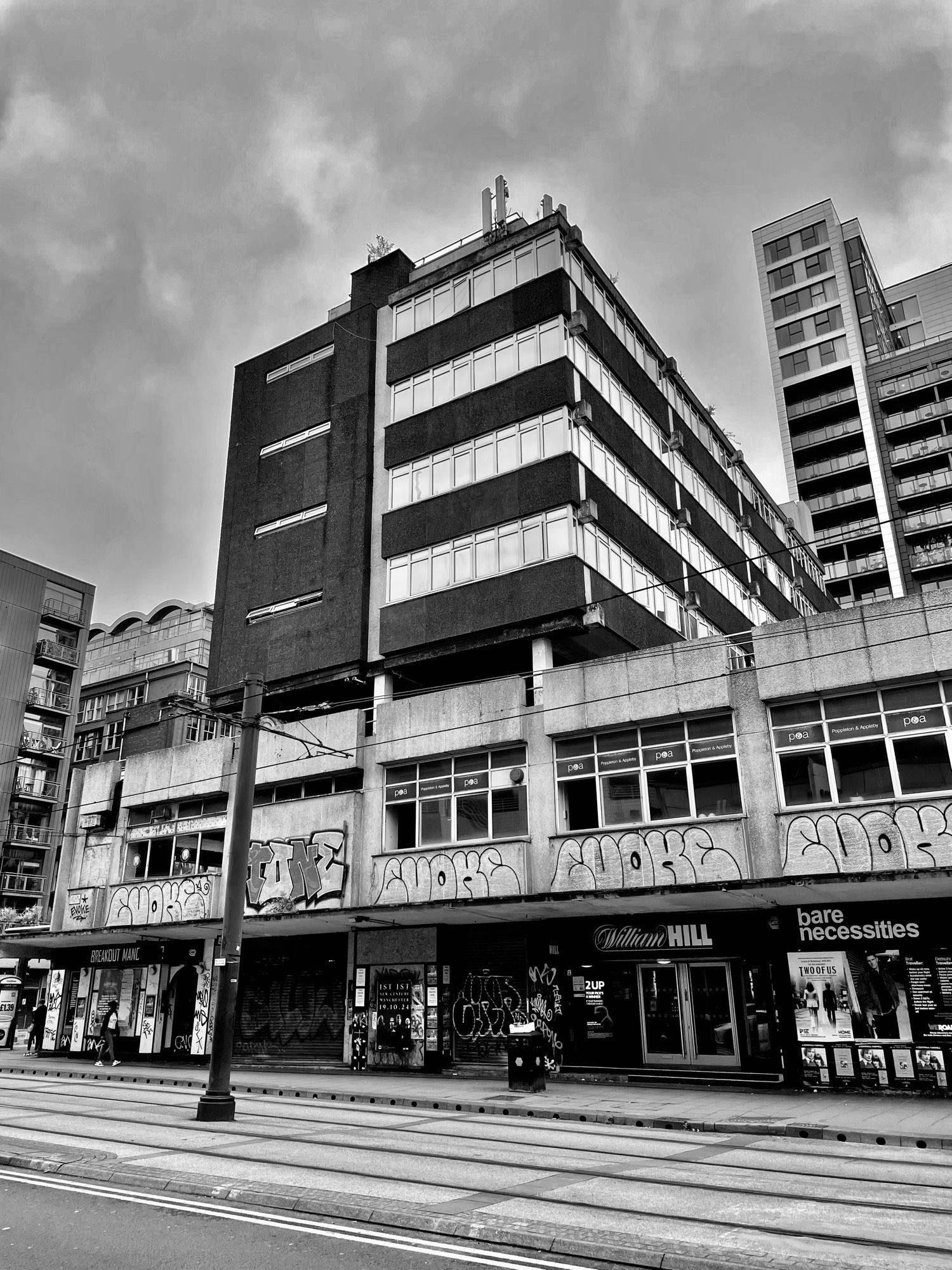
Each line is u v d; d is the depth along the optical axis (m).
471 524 25.83
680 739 20.47
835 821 17.83
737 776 19.55
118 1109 15.57
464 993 22.98
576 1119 14.78
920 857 16.86
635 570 27.36
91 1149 10.64
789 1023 18.62
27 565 56.84
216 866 27.59
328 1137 12.05
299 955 26.39
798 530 63.25
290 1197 8.00
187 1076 22.53
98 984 31.08
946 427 66.00
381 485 28.64
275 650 29.14
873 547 66.69
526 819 21.95
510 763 22.61
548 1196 8.29
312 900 24.00
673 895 18.48
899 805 17.31
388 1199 8.00
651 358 32.62
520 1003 22.06
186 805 29.58
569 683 22.06
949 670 17.69
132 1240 6.97
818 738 18.88
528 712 22.52
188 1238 7.01
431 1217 7.30
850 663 18.67
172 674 57.84
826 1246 6.66
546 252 26.70
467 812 22.91
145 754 31.02
